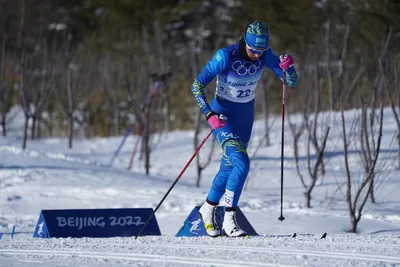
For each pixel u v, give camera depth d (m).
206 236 18.89
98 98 75.12
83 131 70.31
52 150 52.41
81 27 112.25
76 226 20.44
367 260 13.95
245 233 18.14
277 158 43.78
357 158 39.59
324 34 51.56
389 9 52.03
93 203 30.12
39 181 35.03
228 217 18.27
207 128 60.94
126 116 73.12
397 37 43.50
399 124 36.03
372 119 26.42
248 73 18.30
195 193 33.12
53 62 62.66
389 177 34.62
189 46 103.50
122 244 17.05
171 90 76.75
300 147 45.12
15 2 68.00
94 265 13.80
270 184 36.47
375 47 45.84
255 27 17.72
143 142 48.72
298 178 37.78
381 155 38.69
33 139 59.44
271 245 16.17
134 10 100.56
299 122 53.47
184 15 109.25
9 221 26.22
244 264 13.56
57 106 73.56
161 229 24.19
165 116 70.31
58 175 36.78
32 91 61.66
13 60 67.25
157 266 13.54
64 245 17.12
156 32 76.62
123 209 21.05
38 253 15.80
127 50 74.19
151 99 47.22
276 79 65.69
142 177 38.66
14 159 41.62
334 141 42.03
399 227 24.47
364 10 52.59
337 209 28.38
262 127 54.53
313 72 47.91
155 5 106.06
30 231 23.81
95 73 70.75
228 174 18.53
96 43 97.25
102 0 101.94
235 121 18.58
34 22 77.31
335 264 13.45
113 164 47.19
